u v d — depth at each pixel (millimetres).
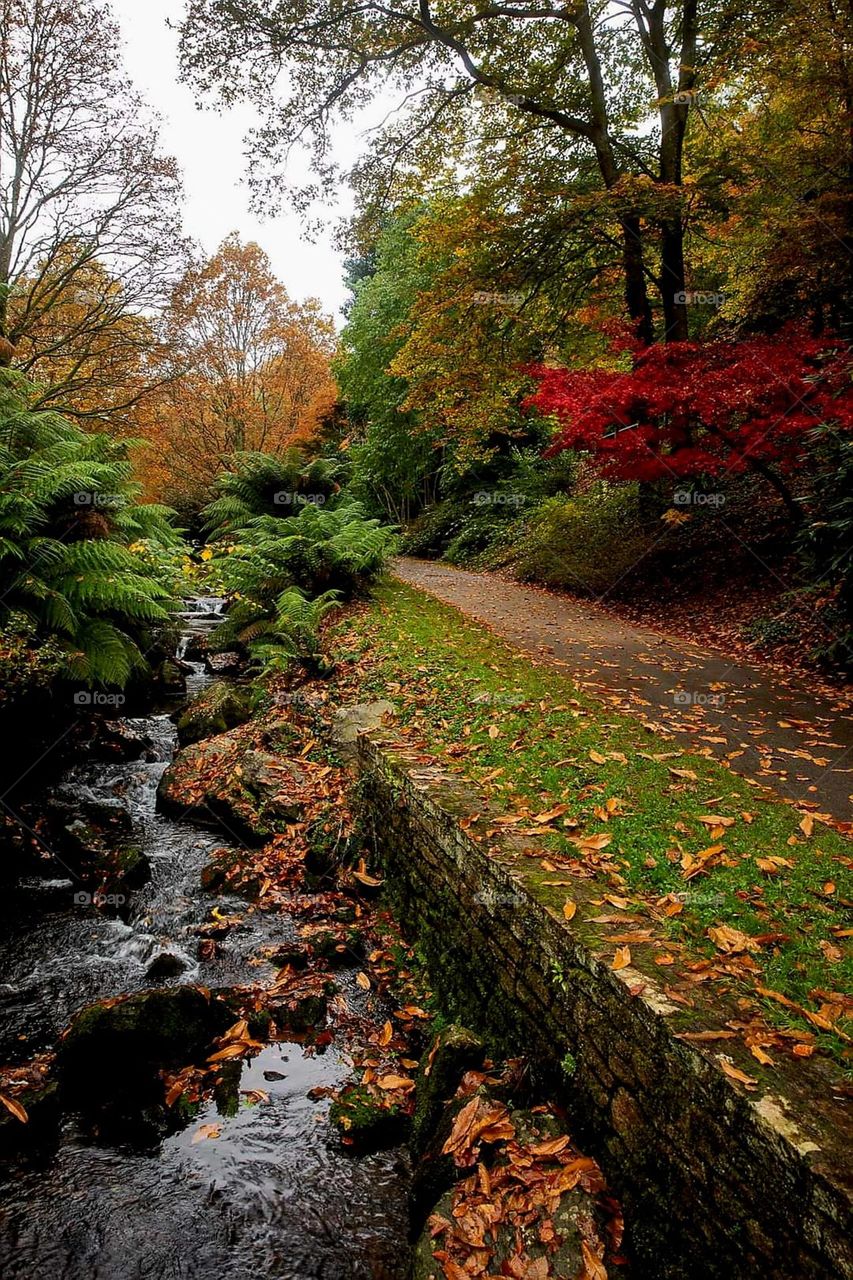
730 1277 1993
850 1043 2318
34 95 12164
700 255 13750
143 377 15484
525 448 20953
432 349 12219
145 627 9656
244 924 4895
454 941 4031
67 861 5570
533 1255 2316
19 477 7102
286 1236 2793
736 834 3930
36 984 4277
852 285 10078
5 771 6574
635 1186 2420
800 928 3088
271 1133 3250
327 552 11109
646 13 10906
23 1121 3162
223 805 6188
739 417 9094
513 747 5332
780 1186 1856
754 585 9758
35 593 6777
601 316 13352
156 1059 3613
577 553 13727
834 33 8578
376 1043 3828
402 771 4926
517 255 11367
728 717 6059
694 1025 2350
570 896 3242
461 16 10516
